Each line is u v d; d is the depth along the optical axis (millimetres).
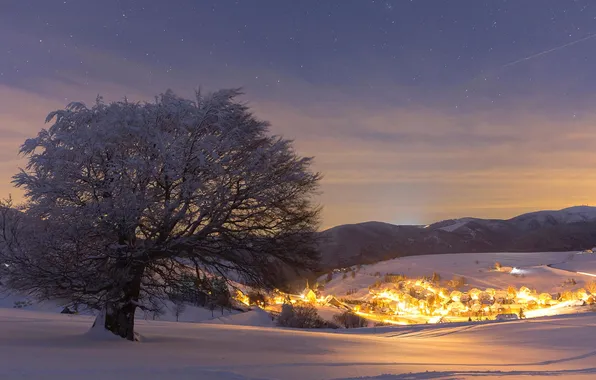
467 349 21719
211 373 10578
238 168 17438
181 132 17422
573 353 20188
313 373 11391
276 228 18234
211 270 18500
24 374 9523
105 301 16578
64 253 15969
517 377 12070
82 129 16219
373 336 31156
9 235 16328
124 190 15859
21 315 27219
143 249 16453
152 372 10375
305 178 18266
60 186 15773
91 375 9711
